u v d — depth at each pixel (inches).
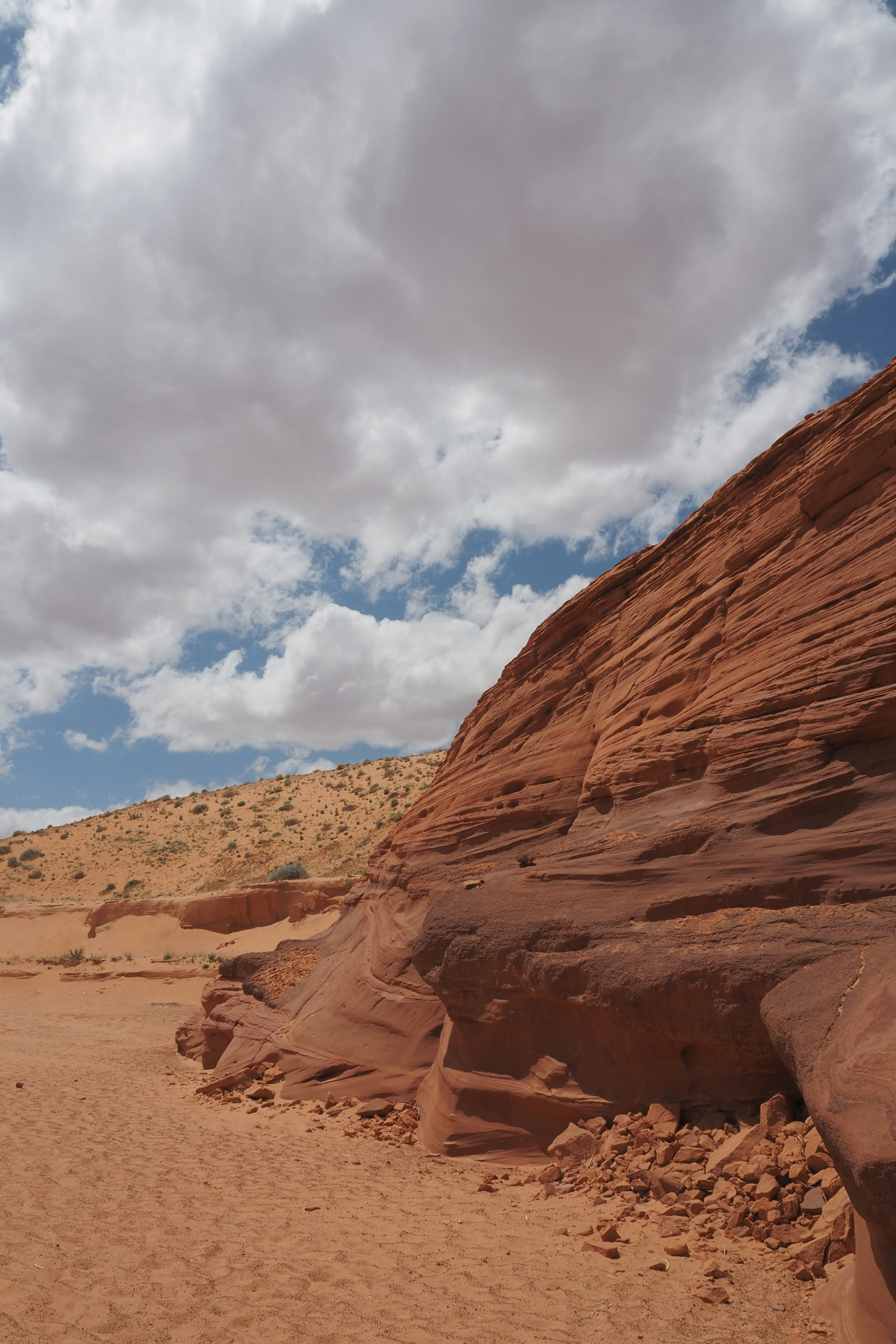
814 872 271.3
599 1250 217.6
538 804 480.1
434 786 635.5
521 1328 177.0
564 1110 309.3
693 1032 265.9
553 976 315.3
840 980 217.5
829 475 335.0
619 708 443.8
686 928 287.0
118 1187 299.1
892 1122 152.0
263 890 1596.9
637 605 482.3
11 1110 460.1
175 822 2726.4
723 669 367.2
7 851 2650.1
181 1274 211.5
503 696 593.3
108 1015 1194.0
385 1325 179.9
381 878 620.4
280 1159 344.8
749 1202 219.5
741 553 389.4
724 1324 172.7
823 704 301.3
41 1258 218.7
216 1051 658.2
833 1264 187.8
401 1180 309.0
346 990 524.4
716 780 332.8
